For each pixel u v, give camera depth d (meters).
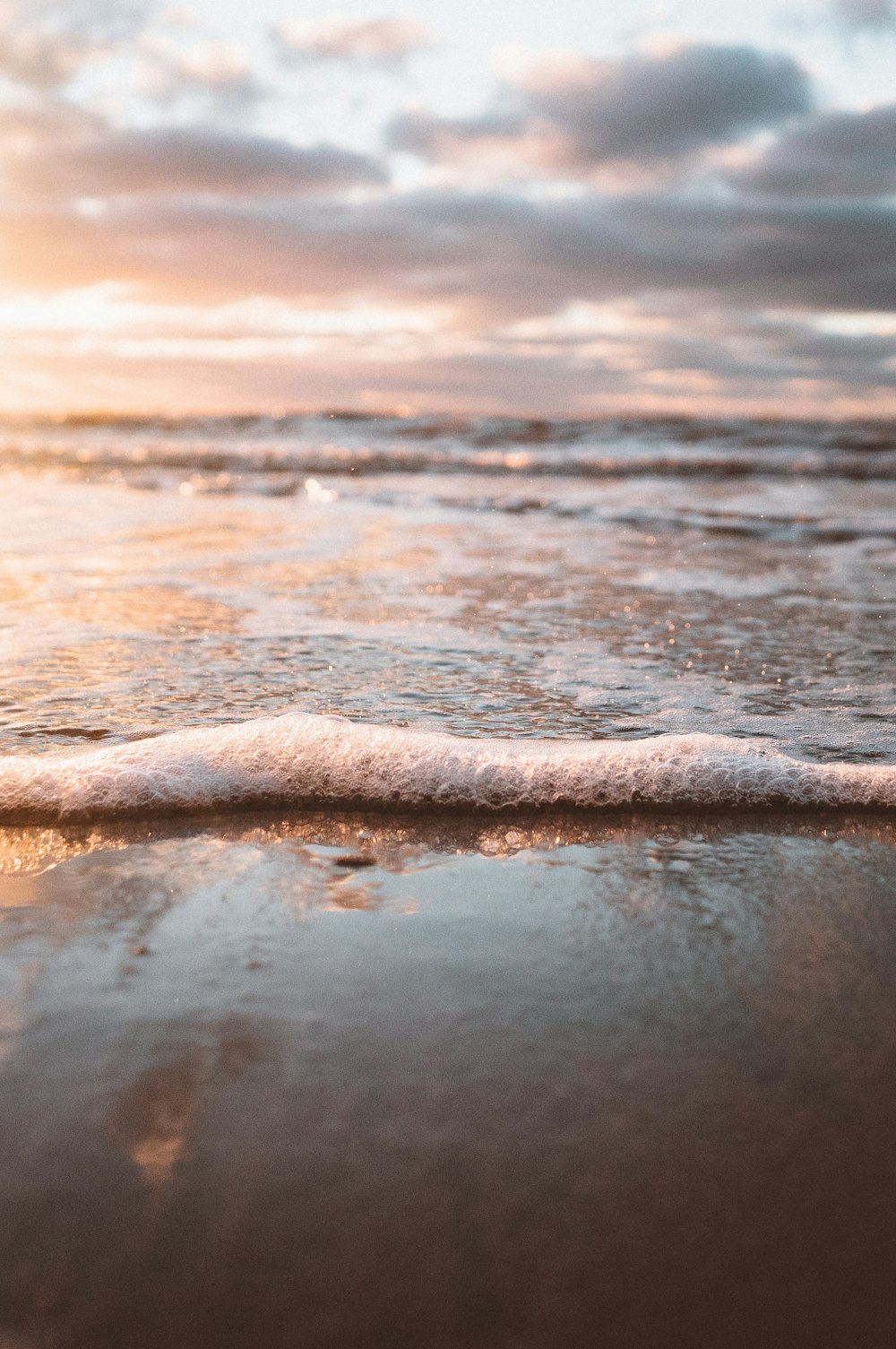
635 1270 1.13
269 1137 1.34
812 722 3.18
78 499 9.55
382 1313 1.07
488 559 6.32
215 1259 1.14
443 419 19.86
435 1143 1.33
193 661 3.82
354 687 3.51
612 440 15.83
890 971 1.79
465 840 2.38
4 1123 1.37
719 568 6.09
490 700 3.38
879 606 5.02
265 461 13.45
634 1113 1.40
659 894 2.10
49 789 2.49
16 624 4.36
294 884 2.12
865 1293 1.11
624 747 2.77
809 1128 1.37
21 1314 1.07
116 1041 1.55
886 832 2.43
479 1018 1.63
